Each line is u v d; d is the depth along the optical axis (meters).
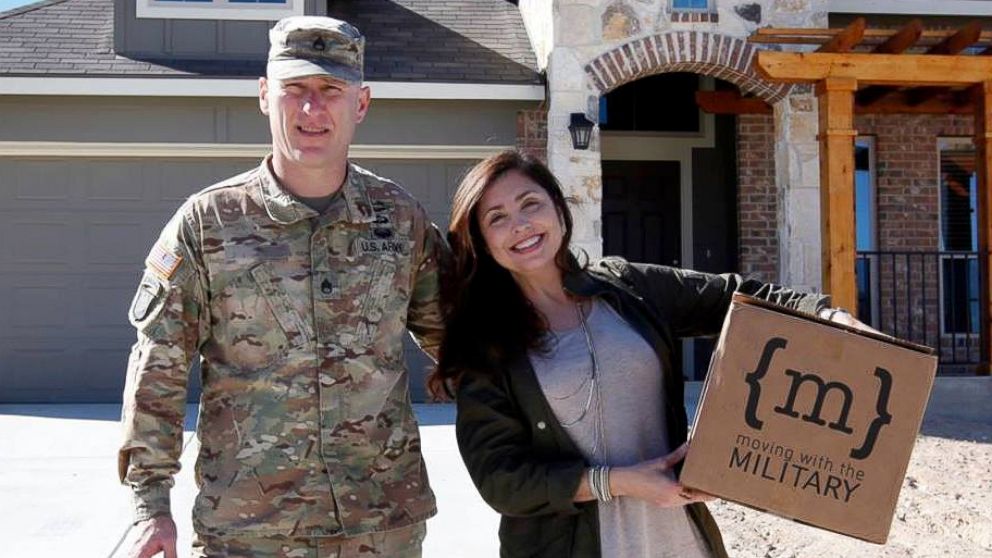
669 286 2.42
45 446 5.87
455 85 7.66
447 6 9.20
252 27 8.02
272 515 2.02
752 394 2.01
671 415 2.25
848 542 4.00
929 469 5.21
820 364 2.01
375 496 2.10
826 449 1.99
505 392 2.20
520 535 2.18
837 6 8.30
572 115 7.39
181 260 2.07
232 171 7.83
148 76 7.49
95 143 7.63
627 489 2.04
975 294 8.84
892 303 8.68
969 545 3.94
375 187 2.27
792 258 7.65
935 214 8.75
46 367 7.70
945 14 8.49
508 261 2.23
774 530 4.19
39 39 8.02
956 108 8.26
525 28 8.83
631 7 7.50
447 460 5.44
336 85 2.12
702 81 8.99
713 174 9.07
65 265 7.73
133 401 2.04
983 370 7.42
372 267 2.16
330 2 9.01
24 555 3.90
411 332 2.45
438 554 3.92
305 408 2.06
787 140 7.70
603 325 2.26
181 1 7.98
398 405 2.18
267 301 2.09
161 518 2.01
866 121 8.72
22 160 7.70
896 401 1.99
